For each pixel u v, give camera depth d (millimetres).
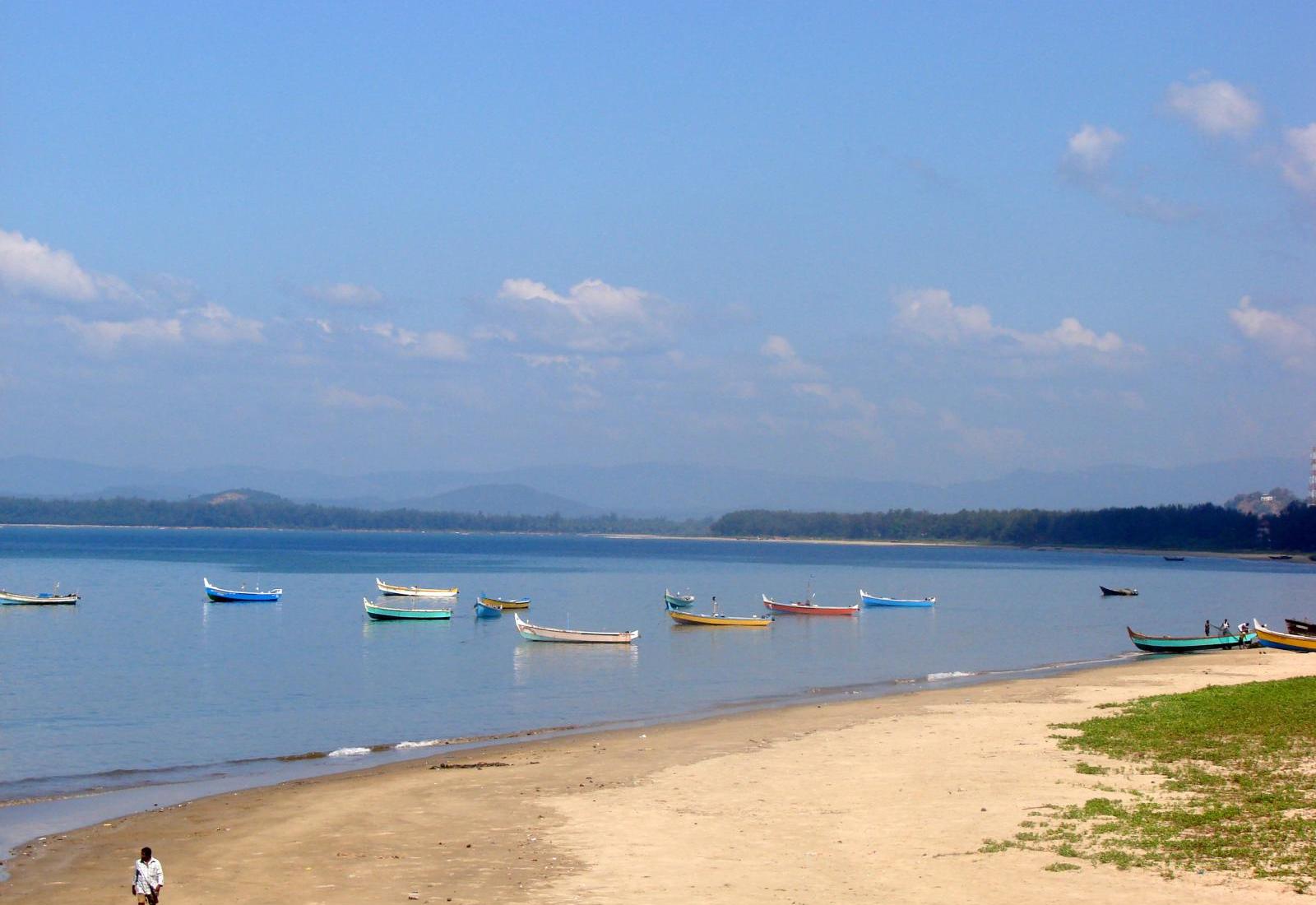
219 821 34344
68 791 40375
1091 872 25250
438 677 75938
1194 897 23328
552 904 25078
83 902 26641
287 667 80438
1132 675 68938
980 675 76438
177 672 76875
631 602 150250
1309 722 41188
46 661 81812
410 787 38875
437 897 25922
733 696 66875
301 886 27172
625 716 58906
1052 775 35562
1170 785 33031
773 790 36000
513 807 34938
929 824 30469
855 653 93500
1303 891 23391
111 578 180750
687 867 27531
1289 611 141125
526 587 179500
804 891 25188
